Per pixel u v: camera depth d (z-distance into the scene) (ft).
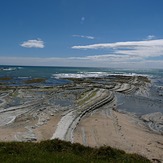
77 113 133.39
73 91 227.81
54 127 104.78
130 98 211.82
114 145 86.07
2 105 152.15
